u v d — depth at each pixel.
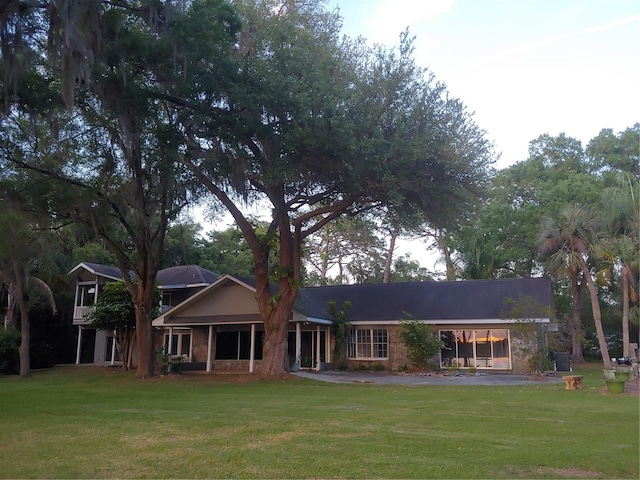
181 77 14.81
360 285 29.66
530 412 10.68
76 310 31.47
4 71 11.41
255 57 16.55
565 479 5.80
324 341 26.36
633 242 24.48
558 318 28.25
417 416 10.12
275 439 7.89
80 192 16.97
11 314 29.42
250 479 5.81
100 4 11.98
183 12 13.62
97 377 22.19
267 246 20.73
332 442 7.62
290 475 5.94
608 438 7.91
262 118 16.55
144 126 15.38
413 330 24.33
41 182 16.28
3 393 15.58
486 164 17.78
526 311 21.78
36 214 16.69
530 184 36.81
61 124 15.41
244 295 24.86
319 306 27.00
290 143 15.89
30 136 15.97
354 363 25.95
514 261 35.12
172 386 17.45
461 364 24.89
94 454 7.04
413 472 6.00
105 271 31.23
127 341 27.00
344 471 6.06
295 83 15.56
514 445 7.40
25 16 11.81
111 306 26.00
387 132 16.75
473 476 5.84
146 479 5.86
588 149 38.97
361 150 15.56
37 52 13.12
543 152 39.78
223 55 15.30
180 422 9.51
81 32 11.94
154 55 14.23
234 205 20.31
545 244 26.77
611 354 36.81
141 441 7.85
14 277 24.88
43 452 7.18
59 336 33.28
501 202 37.31
